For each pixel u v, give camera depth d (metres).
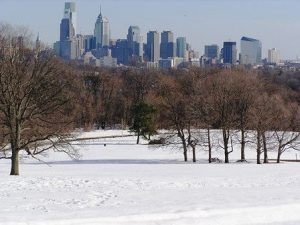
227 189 25.94
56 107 38.88
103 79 130.50
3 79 37.34
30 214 18.17
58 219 17.33
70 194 23.47
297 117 67.19
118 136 104.88
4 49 38.53
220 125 61.62
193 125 64.31
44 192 24.19
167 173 37.34
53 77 39.28
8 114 37.44
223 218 18.92
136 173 37.38
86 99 119.00
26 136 40.06
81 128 109.19
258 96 65.75
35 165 51.97
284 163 56.88
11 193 23.67
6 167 49.41
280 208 19.95
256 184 28.66
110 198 22.30
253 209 19.61
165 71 177.25
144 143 93.62
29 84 37.66
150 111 90.94
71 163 57.59
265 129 60.22
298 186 27.56
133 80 133.50
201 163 57.06
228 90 61.72
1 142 40.09
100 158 67.12
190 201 21.30
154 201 21.39
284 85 142.12
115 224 17.69
